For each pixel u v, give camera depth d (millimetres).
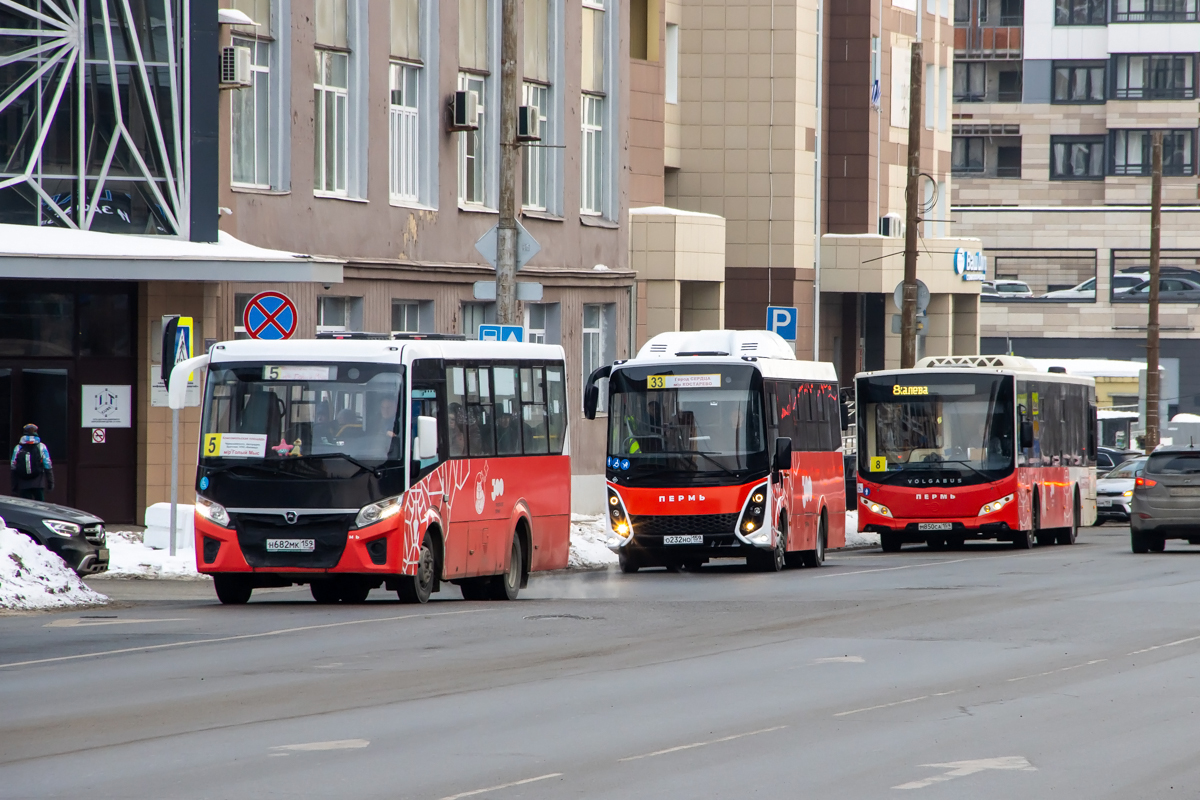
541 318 121438
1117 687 40594
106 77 86938
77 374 86875
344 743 32438
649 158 142000
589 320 128500
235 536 58844
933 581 74438
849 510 128625
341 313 99500
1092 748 32531
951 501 103125
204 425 59719
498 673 42312
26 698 37969
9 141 85812
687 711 36562
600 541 97500
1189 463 97875
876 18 176125
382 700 37781
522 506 67438
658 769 30109
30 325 86438
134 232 87312
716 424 82875
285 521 58594
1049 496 110000
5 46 85562
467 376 63750
